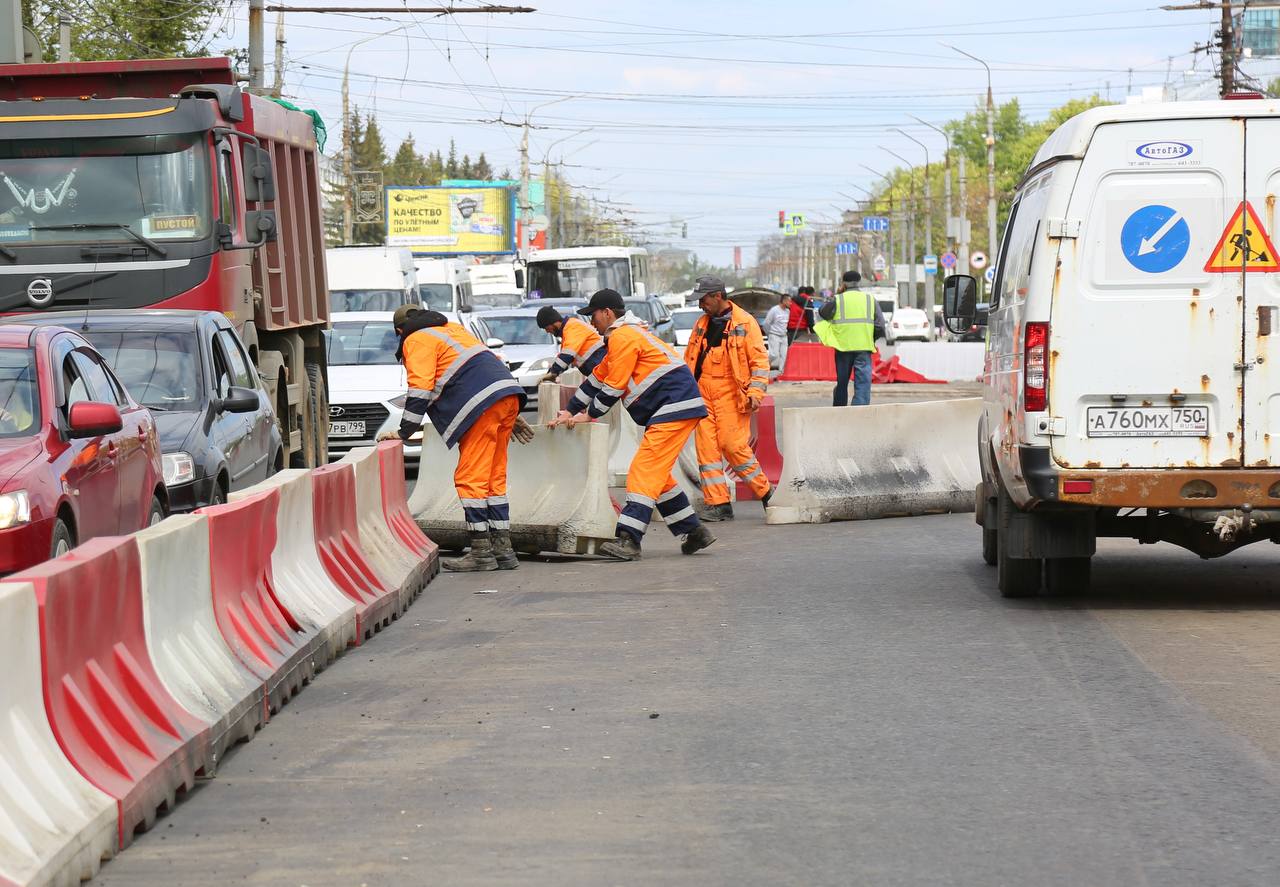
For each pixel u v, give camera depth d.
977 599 17.84
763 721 12.16
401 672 14.40
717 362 25.81
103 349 21.38
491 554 21.06
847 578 19.61
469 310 44.09
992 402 18.58
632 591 18.88
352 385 34.94
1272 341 15.62
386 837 9.34
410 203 151.38
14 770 8.41
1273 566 20.62
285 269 30.52
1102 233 15.77
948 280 20.11
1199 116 15.64
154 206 26.20
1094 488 15.79
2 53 35.16
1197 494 15.74
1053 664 14.14
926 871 8.59
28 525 14.36
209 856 9.05
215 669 11.70
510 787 10.39
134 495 17.47
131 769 9.52
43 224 26.19
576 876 8.56
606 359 21.59
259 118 29.11
